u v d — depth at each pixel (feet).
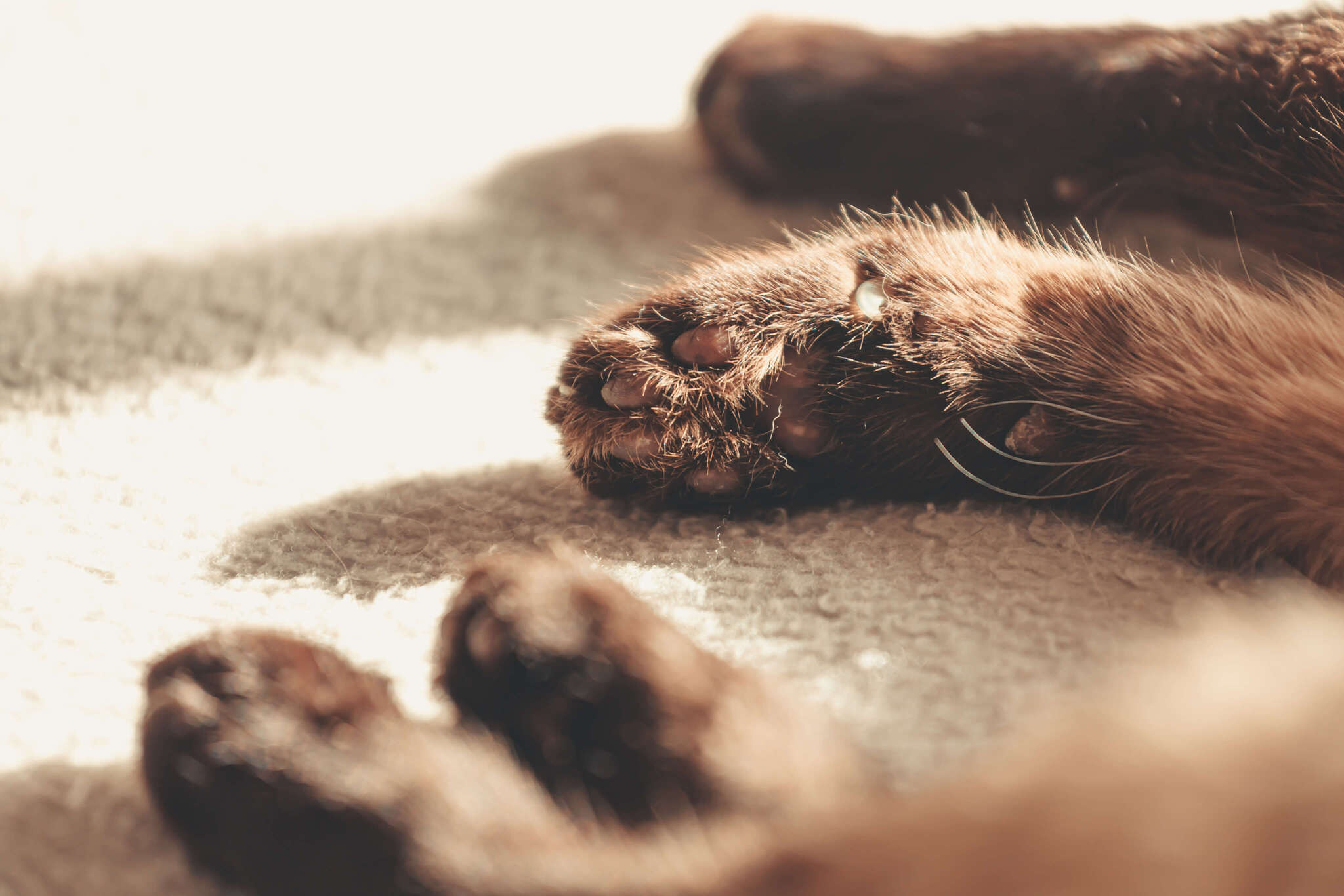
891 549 1.46
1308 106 1.57
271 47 2.23
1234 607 1.40
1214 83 1.61
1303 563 1.43
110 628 1.41
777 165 1.86
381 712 1.28
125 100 2.00
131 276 1.77
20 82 1.98
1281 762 1.13
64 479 1.54
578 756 1.26
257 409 1.63
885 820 1.19
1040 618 1.40
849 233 1.55
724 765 1.25
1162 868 1.10
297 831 1.23
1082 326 1.48
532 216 1.93
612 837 1.23
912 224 1.56
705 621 1.40
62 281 1.75
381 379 1.68
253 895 1.25
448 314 1.77
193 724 1.26
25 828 1.29
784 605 1.42
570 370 1.47
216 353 1.69
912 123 1.77
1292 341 1.47
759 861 1.20
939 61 1.77
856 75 1.81
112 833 1.28
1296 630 1.19
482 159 2.02
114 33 2.12
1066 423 1.47
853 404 1.46
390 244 1.86
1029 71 1.72
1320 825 1.09
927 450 1.48
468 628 1.29
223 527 1.50
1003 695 1.34
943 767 1.30
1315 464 1.41
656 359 1.45
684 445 1.45
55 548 1.47
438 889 1.21
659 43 2.59
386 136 2.04
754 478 1.47
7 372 1.64
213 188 1.90
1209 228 1.65
